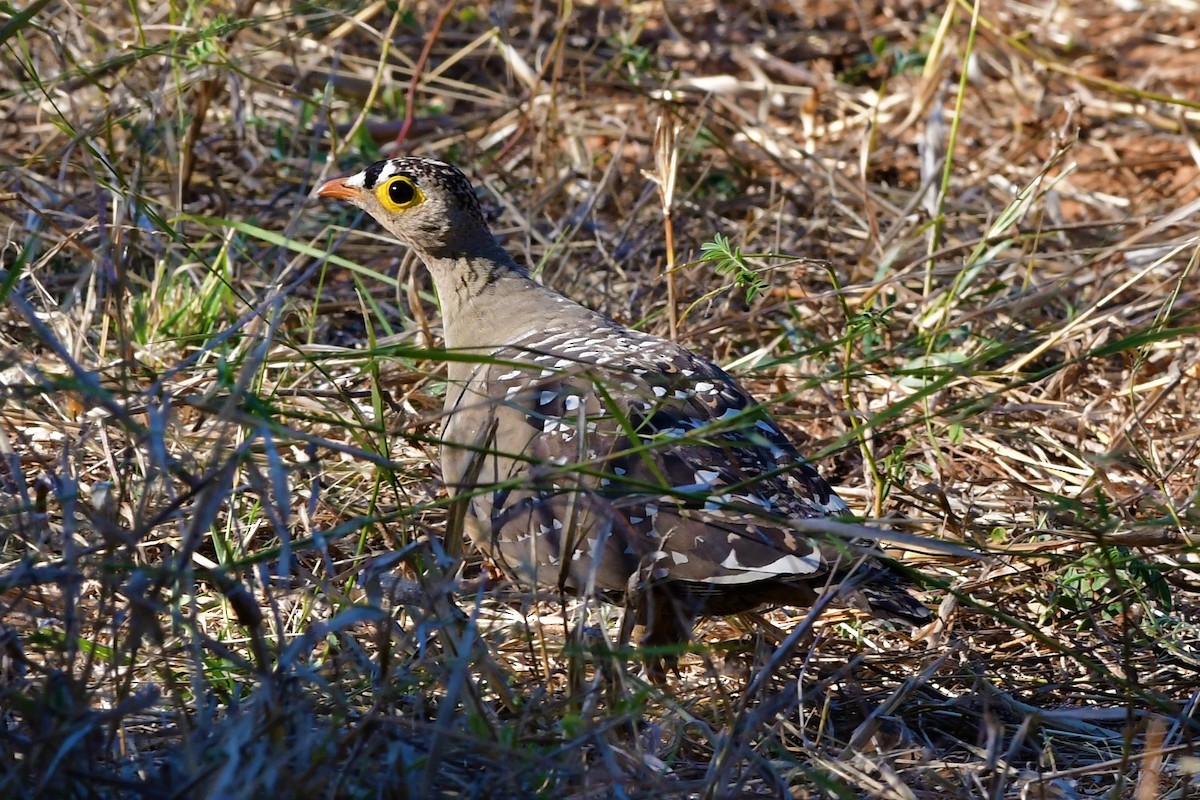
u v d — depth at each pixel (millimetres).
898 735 8102
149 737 7113
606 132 16016
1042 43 20172
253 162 14984
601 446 8078
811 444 11398
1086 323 11773
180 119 13227
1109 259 13945
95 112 14508
